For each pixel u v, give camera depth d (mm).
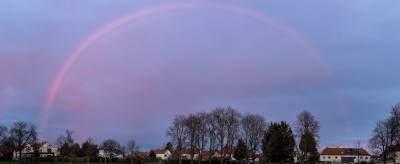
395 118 114812
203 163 152875
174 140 136750
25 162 111625
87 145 196000
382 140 115688
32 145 152375
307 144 136625
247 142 134375
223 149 134875
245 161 147125
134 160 177375
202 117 134500
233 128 132875
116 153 198625
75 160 184750
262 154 142625
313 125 134750
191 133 134375
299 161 137875
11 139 139625
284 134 149375
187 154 179250
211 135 133750
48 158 159625
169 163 153500
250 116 141500
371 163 169125
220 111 148375
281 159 149000
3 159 149750
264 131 136500
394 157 134375
